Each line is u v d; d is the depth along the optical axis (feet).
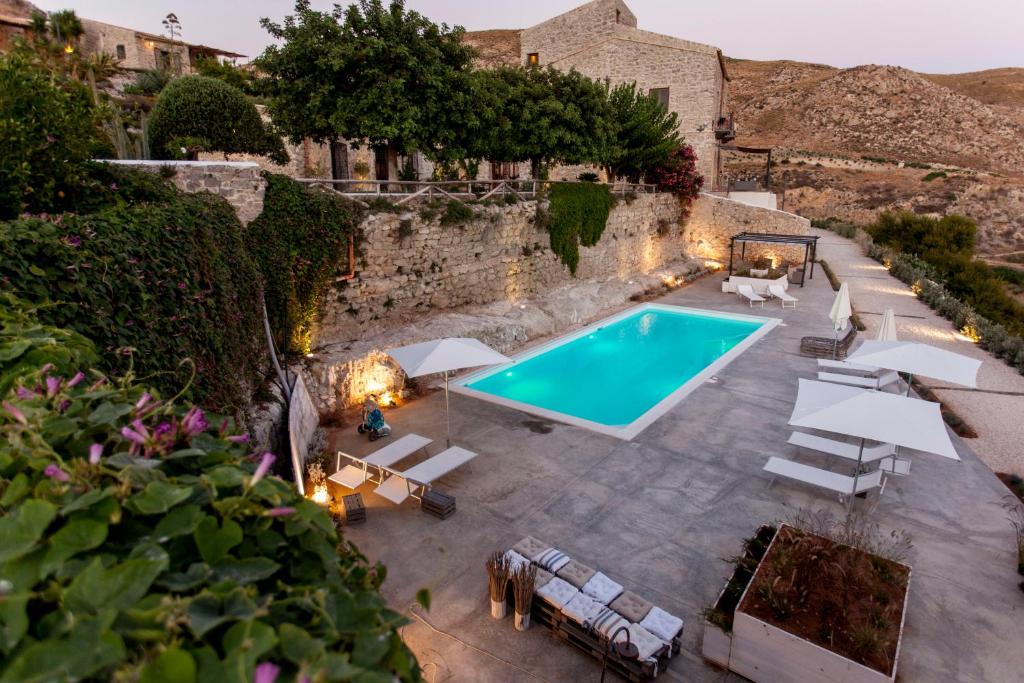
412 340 51.13
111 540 5.78
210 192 38.01
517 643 22.20
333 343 47.93
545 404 49.85
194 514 5.95
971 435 39.40
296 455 30.58
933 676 20.51
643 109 91.35
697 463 36.40
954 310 68.54
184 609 4.64
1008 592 24.72
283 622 5.12
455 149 59.41
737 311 77.87
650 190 101.35
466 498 32.45
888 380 45.14
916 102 355.97
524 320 64.85
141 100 101.65
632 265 94.07
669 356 63.36
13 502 6.39
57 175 28.78
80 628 4.22
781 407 45.19
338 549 7.34
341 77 54.34
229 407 29.60
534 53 127.75
